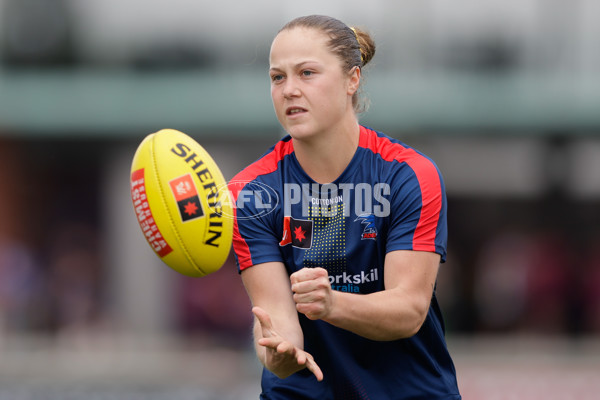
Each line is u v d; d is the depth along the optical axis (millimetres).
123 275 41406
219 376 27266
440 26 41438
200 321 36344
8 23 42875
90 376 26891
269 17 42781
